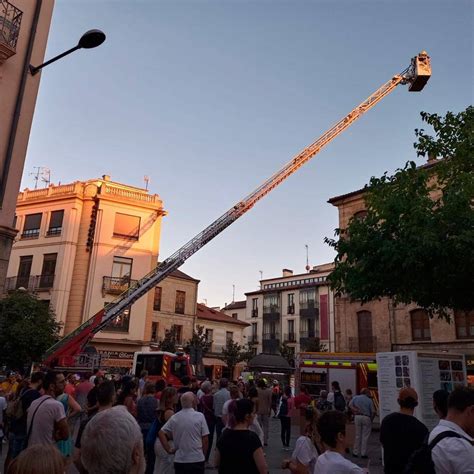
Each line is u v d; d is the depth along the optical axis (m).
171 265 22.73
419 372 10.45
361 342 28.41
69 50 10.69
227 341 47.62
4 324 21.86
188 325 41.94
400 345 26.38
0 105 13.23
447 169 12.69
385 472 4.33
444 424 3.33
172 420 5.95
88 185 33.66
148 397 8.42
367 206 13.02
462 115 12.95
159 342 37.47
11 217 12.92
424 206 11.27
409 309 26.44
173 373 21.70
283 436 13.45
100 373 15.21
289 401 16.20
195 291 43.25
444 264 10.27
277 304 61.34
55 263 32.28
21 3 14.38
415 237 10.32
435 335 24.92
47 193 34.22
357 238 12.05
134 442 2.25
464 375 11.02
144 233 34.06
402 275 11.28
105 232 32.88
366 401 12.38
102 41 10.49
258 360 26.06
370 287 12.03
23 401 6.28
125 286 32.38
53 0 15.48
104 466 2.14
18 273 33.25
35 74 14.23
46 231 33.25
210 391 11.82
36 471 1.78
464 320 24.17
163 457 6.47
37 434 5.25
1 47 13.18
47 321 23.33
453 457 3.04
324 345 53.69
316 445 4.72
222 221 23.53
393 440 4.29
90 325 20.33
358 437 12.21
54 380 6.21
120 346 31.53
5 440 11.63
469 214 10.41
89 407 6.50
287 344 58.09
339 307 30.03
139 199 34.62
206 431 5.93
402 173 12.51
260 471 4.38
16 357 21.62
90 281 31.78
